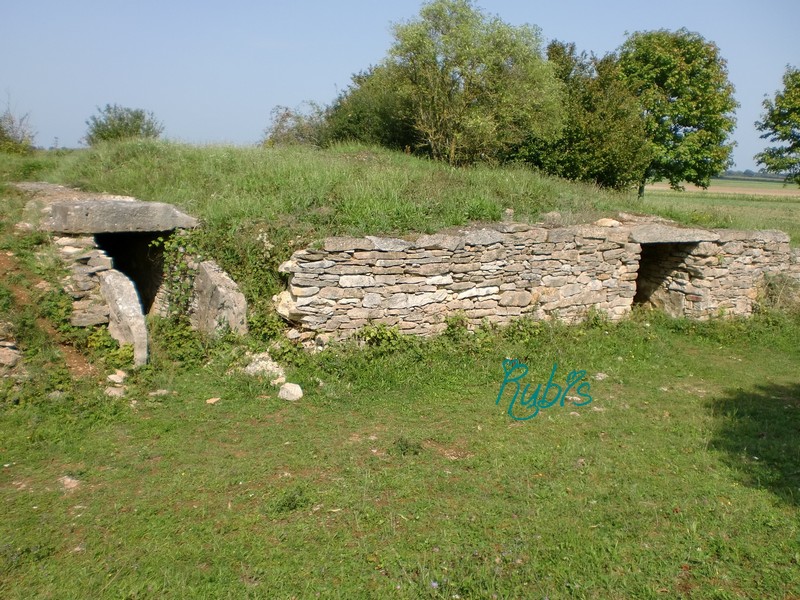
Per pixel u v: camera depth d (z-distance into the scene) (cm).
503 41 1523
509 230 815
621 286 930
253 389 614
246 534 378
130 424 535
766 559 365
